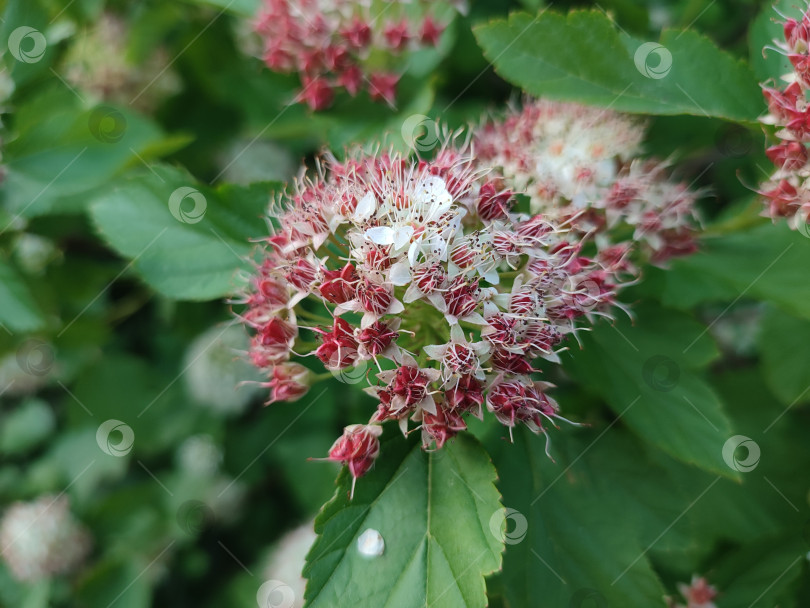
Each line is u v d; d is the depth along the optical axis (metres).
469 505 0.09
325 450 0.18
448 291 0.09
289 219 0.10
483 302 0.09
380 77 0.13
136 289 0.19
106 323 0.18
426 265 0.09
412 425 0.10
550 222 0.11
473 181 0.10
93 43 0.17
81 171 0.14
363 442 0.09
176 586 0.19
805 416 0.15
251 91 0.16
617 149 0.12
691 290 0.12
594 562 0.11
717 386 0.16
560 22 0.11
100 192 0.14
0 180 0.13
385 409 0.09
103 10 0.17
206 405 0.20
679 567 0.14
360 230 0.10
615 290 0.11
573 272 0.10
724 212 0.14
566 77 0.11
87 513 0.20
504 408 0.09
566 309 0.10
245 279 0.11
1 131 0.14
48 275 0.17
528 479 0.12
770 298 0.12
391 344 0.09
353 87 0.13
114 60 0.17
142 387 0.20
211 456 0.19
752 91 0.11
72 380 0.20
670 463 0.14
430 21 0.13
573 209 0.11
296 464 0.18
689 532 0.12
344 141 0.13
